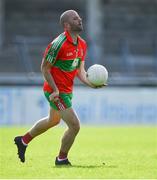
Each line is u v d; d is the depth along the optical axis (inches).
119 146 1675.7
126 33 3484.3
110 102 2588.6
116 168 1078.4
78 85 2615.7
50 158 1261.1
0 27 3659.0
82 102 2561.5
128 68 2832.2
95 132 2204.7
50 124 1102.4
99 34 3309.5
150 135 2084.2
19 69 2748.5
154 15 4015.8
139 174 999.0
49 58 1042.7
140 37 3432.6
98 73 1079.6
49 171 1021.8
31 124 2534.5
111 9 3988.7
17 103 2529.5
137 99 2610.7
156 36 3378.4
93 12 3651.6
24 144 1111.0
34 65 2839.6
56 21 3919.8
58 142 1758.1
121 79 2704.2
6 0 4005.9
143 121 2615.7
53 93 1049.5
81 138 1959.9
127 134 2124.8
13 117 2527.1
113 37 3302.2
